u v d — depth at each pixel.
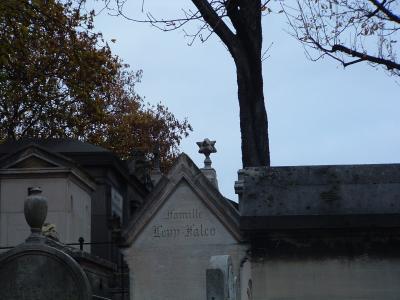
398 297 15.49
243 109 20.84
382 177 15.98
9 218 20.30
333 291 15.61
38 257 12.31
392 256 15.60
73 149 24.88
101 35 30.45
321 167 16.19
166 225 16.41
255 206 15.98
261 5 20.56
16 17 24.11
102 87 31.33
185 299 16.17
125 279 19.17
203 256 16.19
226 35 20.34
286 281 15.73
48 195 20.36
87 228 22.67
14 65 28.94
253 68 20.52
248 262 15.92
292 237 15.84
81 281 12.25
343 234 15.73
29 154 20.42
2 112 34.94
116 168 25.20
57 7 26.61
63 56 31.31
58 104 34.50
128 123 42.16
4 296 12.28
